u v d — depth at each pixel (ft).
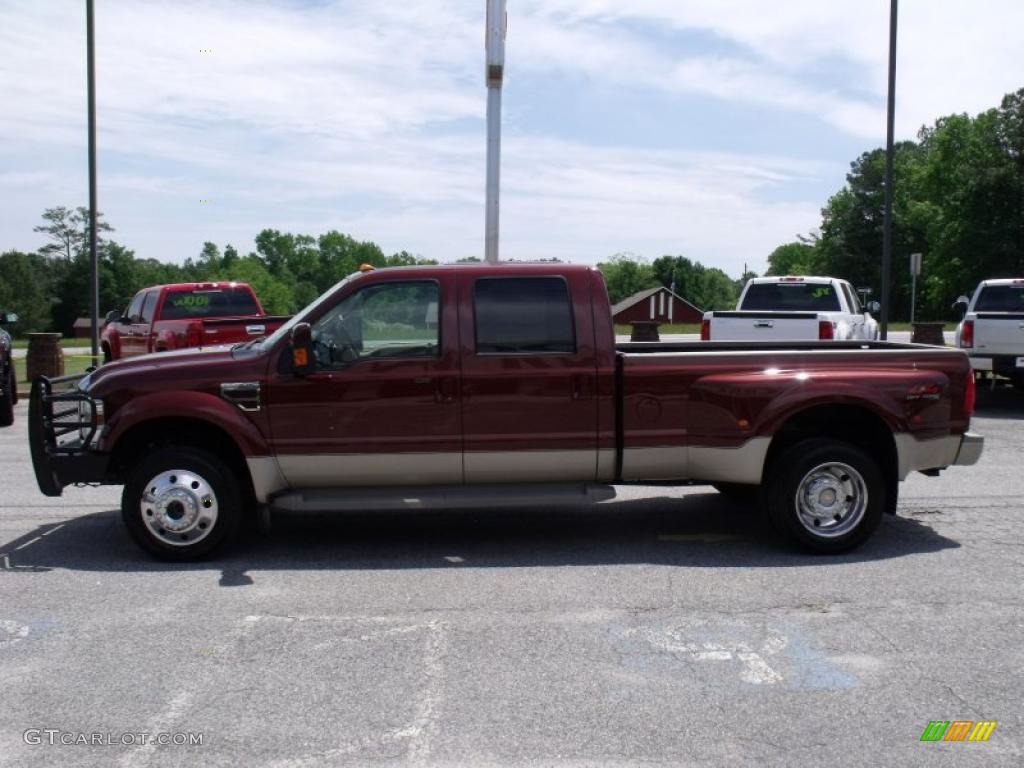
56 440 21.62
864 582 19.52
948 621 17.15
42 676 14.74
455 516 25.73
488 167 36.40
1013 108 216.13
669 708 13.55
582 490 21.62
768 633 16.55
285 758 12.10
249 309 52.90
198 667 15.06
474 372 21.13
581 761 11.99
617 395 21.49
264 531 21.44
